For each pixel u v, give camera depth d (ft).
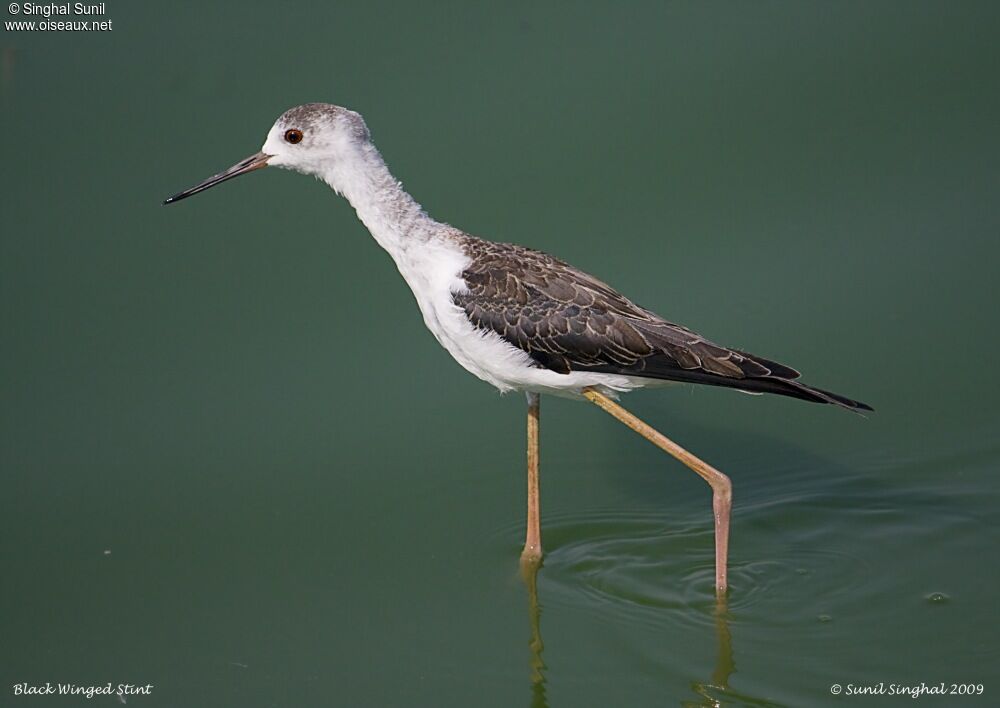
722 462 47.65
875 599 39.40
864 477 45.98
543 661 37.96
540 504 44.86
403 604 40.93
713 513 44.78
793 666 36.78
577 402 51.08
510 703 36.73
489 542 43.68
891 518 43.60
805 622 38.55
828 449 47.91
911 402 48.55
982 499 44.24
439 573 42.29
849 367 49.70
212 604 41.16
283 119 41.52
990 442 46.68
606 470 47.42
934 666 36.35
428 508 45.42
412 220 40.55
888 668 36.40
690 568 41.75
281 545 43.70
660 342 38.47
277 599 41.32
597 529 44.24
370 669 38.27
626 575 41.57
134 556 43.21
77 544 43.70
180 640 39.65
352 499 45.78
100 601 41.27
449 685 37.50
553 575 41.81
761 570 41.29
